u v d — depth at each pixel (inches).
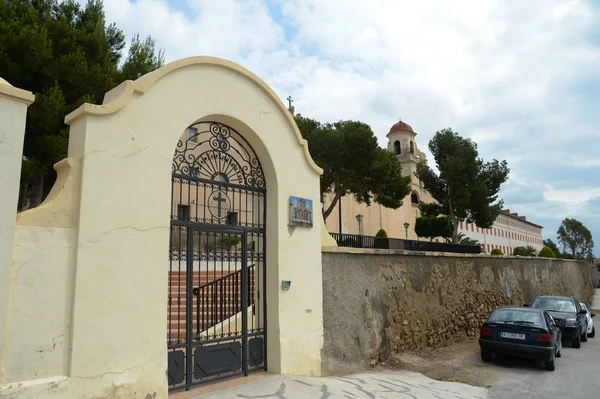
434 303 491.5
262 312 288.0
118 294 199.6
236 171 279.0
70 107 387.5
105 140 203.6
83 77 399.9
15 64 373.1
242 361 267.0
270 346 278.8
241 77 272.8
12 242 167.9
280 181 290.2
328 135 826.8
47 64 386.0
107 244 198.5
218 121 267.3
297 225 295.0
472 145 1219.9
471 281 601.9
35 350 172.4
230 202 271.4
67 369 180.9
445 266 536.1
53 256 181.9
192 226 246.4
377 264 398.6
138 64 475.8
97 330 190.5
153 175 220.7
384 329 391.2
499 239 2461.9
